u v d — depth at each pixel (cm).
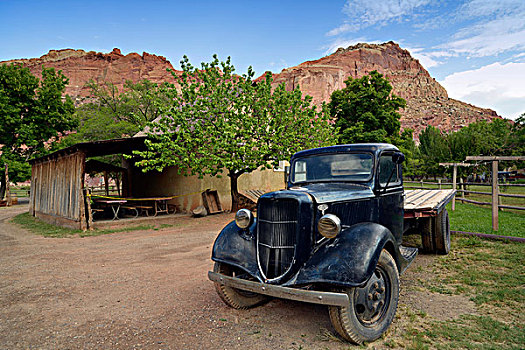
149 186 1822
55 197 1363
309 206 335
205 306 421
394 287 350
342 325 304
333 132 1525
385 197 434
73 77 15612
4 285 529
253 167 1264
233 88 1325
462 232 776
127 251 782
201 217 1377
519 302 398
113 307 424
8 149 2506
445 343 308
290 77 15388
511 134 3684
